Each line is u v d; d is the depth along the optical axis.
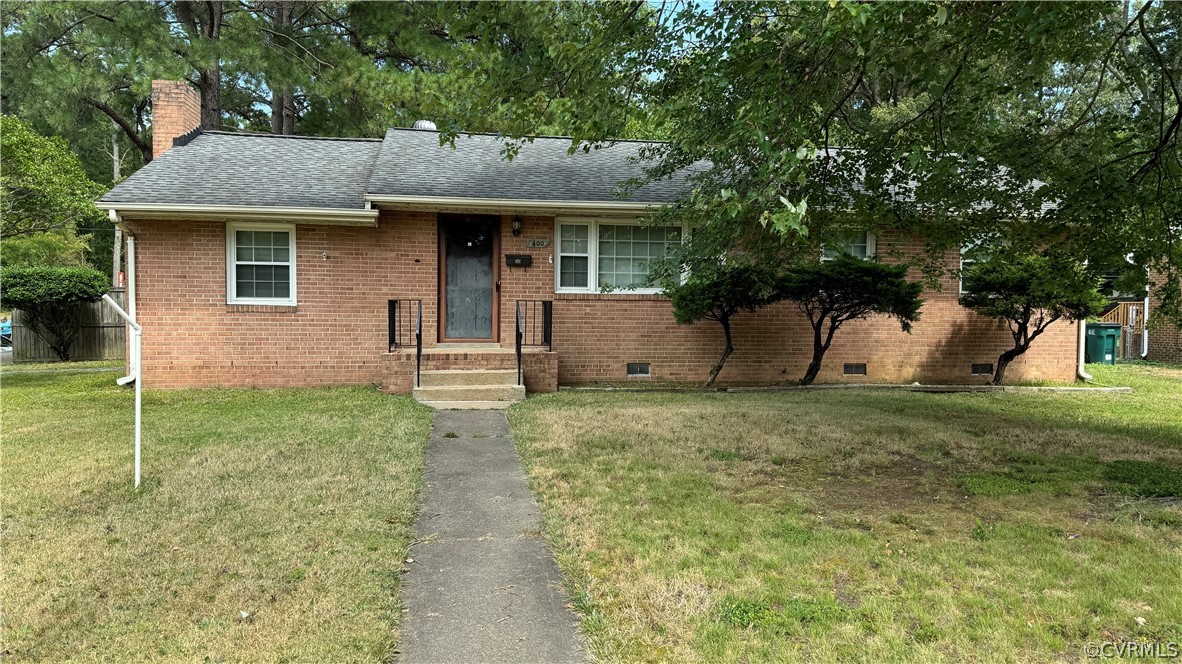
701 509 4.43
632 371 10.85
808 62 5.07
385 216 10.15
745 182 5.36
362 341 10.17
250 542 3.83
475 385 9.13
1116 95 12.24
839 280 9.39
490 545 3.93
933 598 3.17
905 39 4.84
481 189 10.06
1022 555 3.68
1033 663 2.65
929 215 6.84
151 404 8.38
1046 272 7.36
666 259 6.44
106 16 15.60
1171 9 6.16
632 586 3.31
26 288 14.16
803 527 4.11
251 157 11.20
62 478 4.99
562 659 2.73
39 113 15.65
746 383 10.98
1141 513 4.38
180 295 9.72
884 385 10.87
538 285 10.55
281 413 7.72
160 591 3.23
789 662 2.64
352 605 3.12
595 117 5.46
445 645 2.83
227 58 15.45
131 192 9.31
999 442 6.55
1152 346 16.17
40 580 3.33
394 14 16.69
